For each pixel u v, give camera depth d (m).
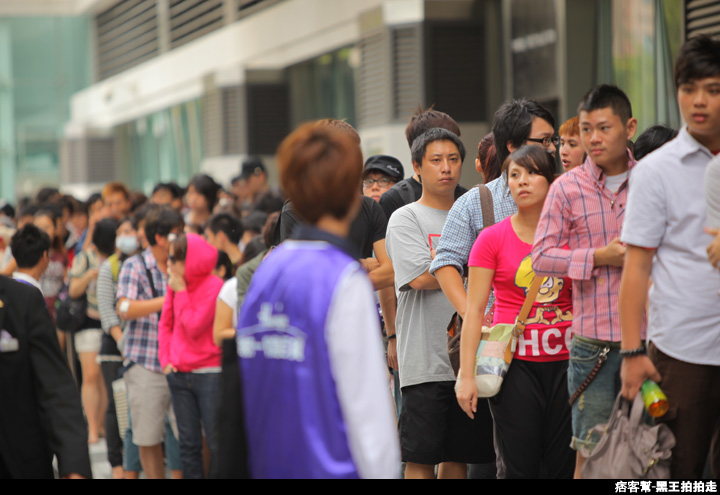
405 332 10.48
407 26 25.53
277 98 38.22
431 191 10.63
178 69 47.84
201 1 47.00
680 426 7.77
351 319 5.60
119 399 15.41
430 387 10.26
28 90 71.19
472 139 25.39
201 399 13.84
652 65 18.58
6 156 70.88
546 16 22.00
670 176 7.60
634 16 19.33
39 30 70.94
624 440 7.79
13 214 24.77
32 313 8.63
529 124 10.32
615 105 8.11
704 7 16.39
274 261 5.96
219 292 13.84
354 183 5.98
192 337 13.78
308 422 5.57
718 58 7.40
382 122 26.30
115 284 16.48
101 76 65.62
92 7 64.44
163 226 14.80
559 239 8.52
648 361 7.73
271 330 5.78
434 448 10.27
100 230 18.34
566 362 9.02
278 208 21.09
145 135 55.94
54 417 8.52
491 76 25.52
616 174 8.50
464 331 9.07
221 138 39.41
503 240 9.11
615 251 8.05
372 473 5.50
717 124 7.45
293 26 34.75
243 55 39.94
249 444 5.91
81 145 61.56
